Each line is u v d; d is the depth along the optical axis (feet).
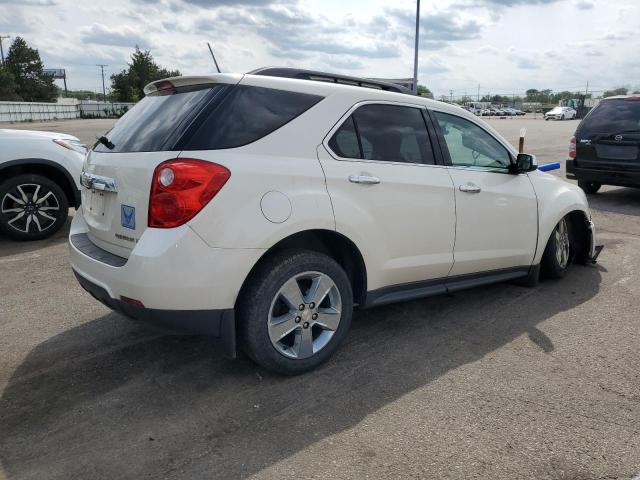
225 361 12.09
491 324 14.16
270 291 10.55
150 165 10.00
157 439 9.32
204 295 9.87
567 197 17.04
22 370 11.73
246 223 10.01
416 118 13.21
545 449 9.05
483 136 14.84
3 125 137.18
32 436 9.43
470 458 8.83
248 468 8.59
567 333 13.62
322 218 10.90
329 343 11.65
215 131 10.14
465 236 13.83
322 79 13.01
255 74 12.12
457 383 11.16
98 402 10.47
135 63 240.32
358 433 9.48
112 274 10.19
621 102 30.19
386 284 12.59
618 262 19.63
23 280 17.57
